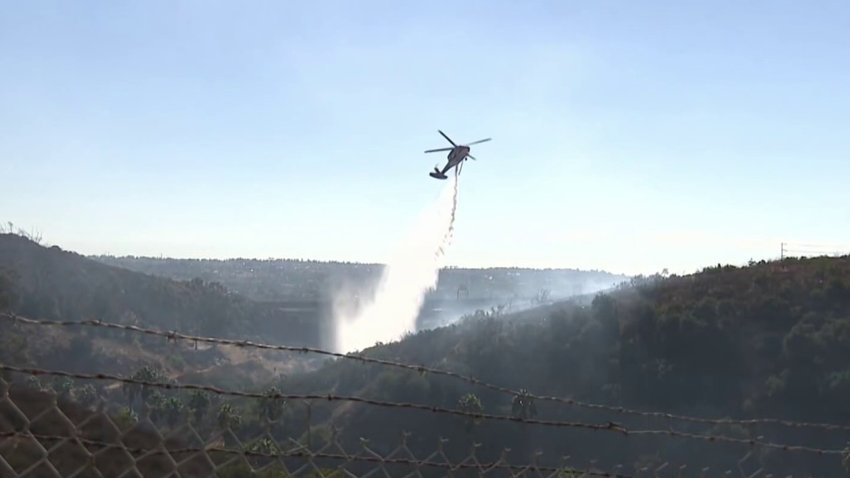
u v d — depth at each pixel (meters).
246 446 4.61
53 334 27.06
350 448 13.38
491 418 5.27
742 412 36.00
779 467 13.72
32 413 4.50
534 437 22.02
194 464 4.68
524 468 5.35
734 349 38.62
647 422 35.59
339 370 31.31
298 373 32.31
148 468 4.53
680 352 40.25
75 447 4.46
